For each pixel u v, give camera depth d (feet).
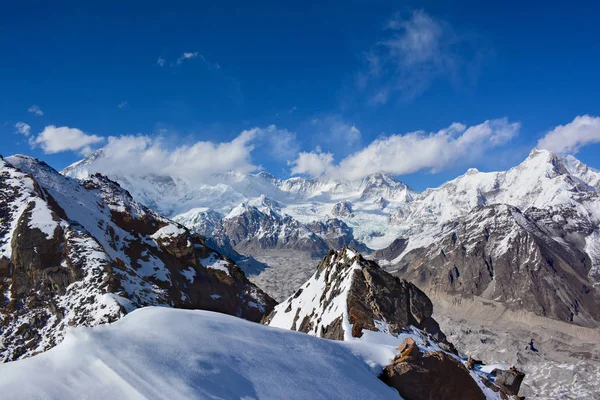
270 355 121.08
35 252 307.58
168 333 113.91
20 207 341.41
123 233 422.41
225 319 138.41
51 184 422.00
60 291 293.02
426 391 152.35
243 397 97.45
